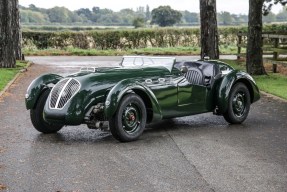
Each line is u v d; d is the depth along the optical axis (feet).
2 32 69.77
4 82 54.03
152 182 20.48
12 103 41.34
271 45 74.28
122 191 19.39
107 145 26.91
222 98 31.86
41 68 72.84
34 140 28.27
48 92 29.94
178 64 32.81
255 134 29.76
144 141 27.84
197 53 107.65
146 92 27.91
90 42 122.11
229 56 98.63
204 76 32.53
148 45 125.18
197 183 20.33
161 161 23.65
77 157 24.44
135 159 24.02
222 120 34.37
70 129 31.32
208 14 78.84
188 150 25.76
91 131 30.63
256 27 60.95
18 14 82.02
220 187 19.83
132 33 123.13
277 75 61.57
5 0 69.67
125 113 27.20
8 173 21.79
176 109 30.50
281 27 132.16
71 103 27.14
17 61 80.59
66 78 28.25
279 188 19.71
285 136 29.19
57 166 22.85
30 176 21.34
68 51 112.27
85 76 27.91
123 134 27.20
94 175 21.45
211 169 22.29
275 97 45.32
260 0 60.49
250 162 23.43
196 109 31.60
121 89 26.68
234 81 32.14
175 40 126.11
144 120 28.14
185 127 31.89
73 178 21.04
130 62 31.91
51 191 19.43
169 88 29.94
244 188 19.70
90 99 27.25
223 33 131.03
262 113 37.24
